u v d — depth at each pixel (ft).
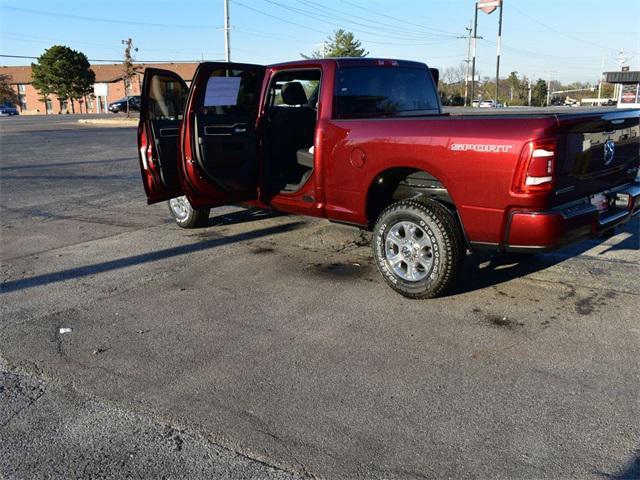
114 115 170.09
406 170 16.53
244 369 12.20
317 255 20.33
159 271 18.94
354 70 18.13
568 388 11.15
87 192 34.73
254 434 9.91
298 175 21.33
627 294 15.85
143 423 10.32
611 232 16.16
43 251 21.62
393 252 16.15
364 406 10.70
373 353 12.80
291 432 9.95
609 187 15.74
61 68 233.76
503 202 13.57
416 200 15.53
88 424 10.33
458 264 15.06
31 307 16.02
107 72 271.28
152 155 21.08
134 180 39.47
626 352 12.53
